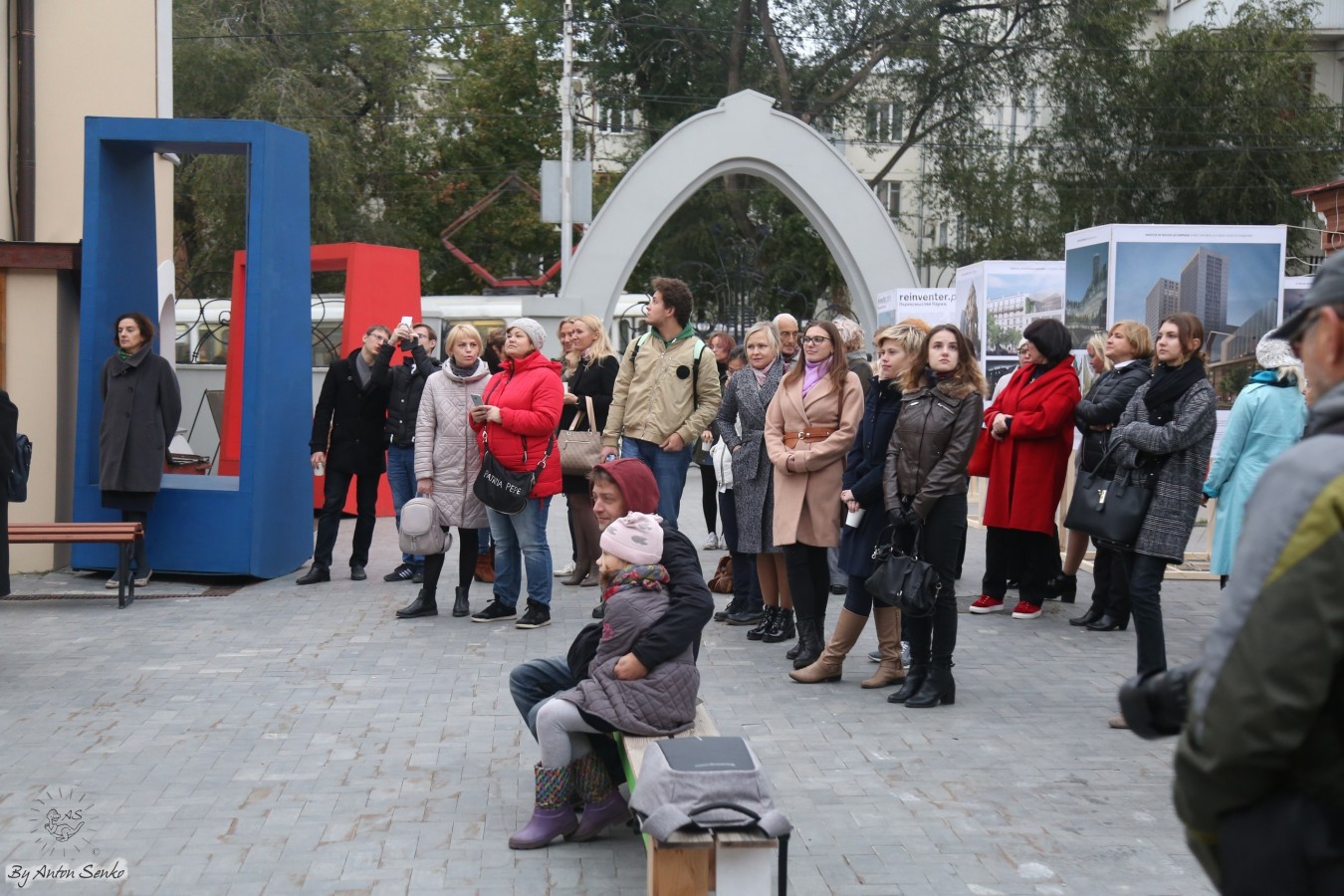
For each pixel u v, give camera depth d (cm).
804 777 532
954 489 626
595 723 442
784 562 742
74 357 1050
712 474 1180
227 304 2352
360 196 3509
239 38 2995
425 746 571
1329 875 193
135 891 409
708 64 3500
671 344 859
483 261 3838
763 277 2291
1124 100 3359
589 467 950
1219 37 3328
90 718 610
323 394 991
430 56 3800
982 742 583
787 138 1936
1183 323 639
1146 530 627
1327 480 192
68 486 1042
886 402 661
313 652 754
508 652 758
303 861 436
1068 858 442
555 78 3762
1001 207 3419
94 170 973
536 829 452
